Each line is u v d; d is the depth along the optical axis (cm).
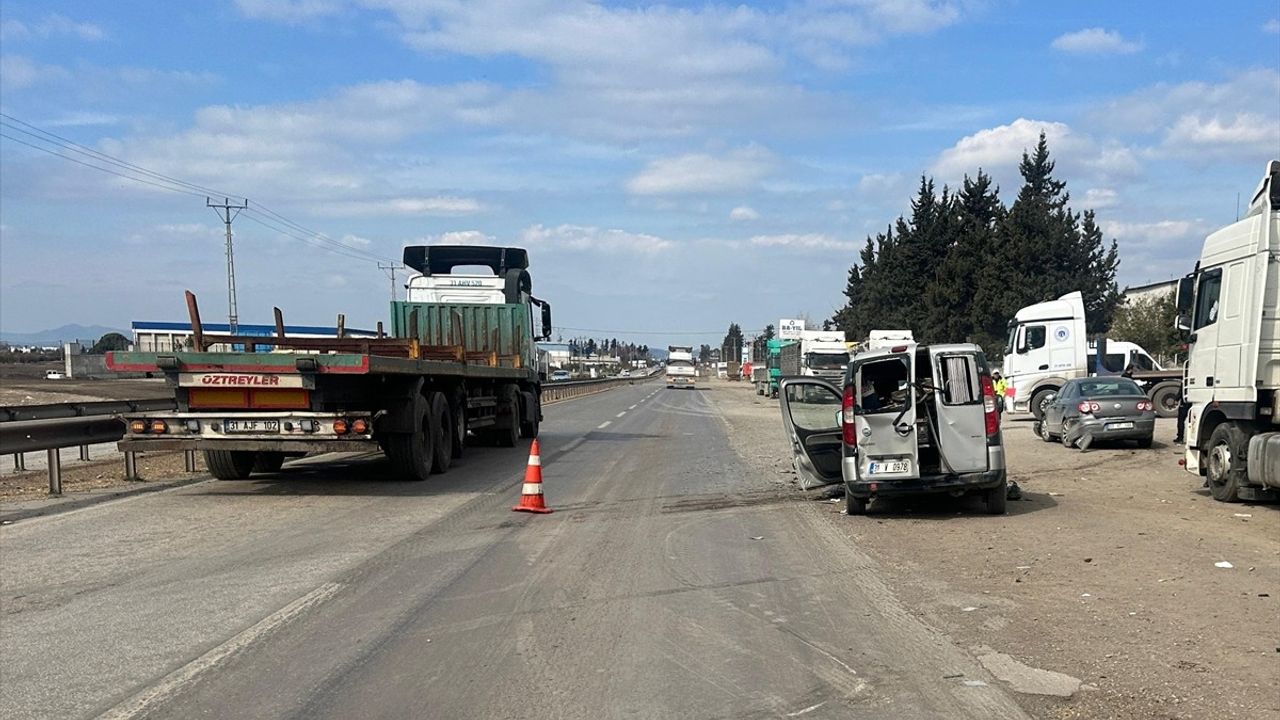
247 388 1196
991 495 1071
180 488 1338
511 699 500
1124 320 4959
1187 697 482
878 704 485
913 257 5772
